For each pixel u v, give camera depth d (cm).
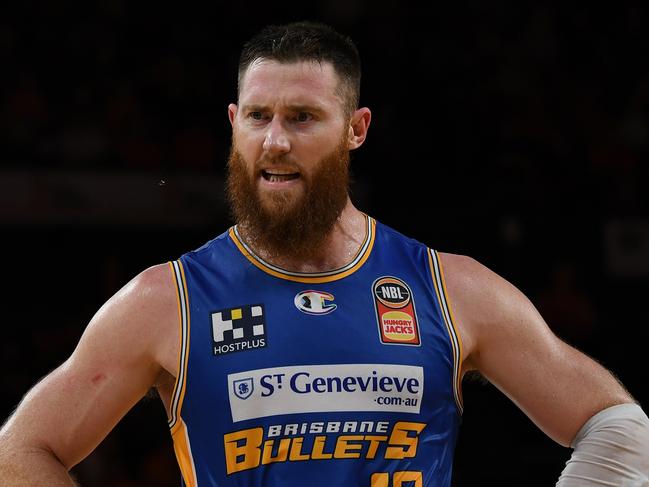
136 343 895
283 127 890
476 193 3578
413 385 896
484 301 941
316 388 880
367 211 3447
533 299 3238
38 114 3509
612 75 4222
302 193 900
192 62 3944
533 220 3447
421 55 4106
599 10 4416
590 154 3788
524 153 3712
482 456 2900
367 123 975
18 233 3331
